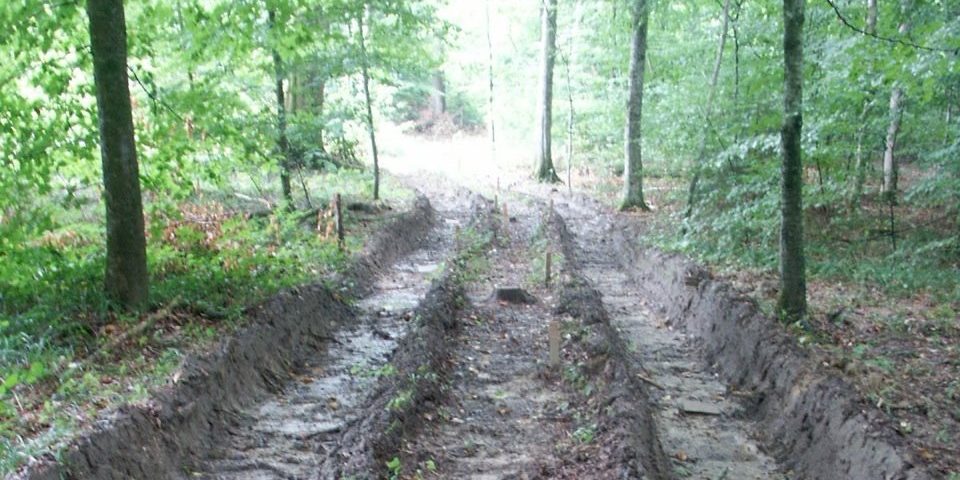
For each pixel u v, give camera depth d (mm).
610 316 13078
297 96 19094
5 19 9328
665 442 8148
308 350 10414
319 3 15641
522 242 18688
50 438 5902
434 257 17578
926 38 9867
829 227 16016
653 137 21094
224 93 11938
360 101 19469
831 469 6996
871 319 10500
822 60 13062
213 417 7719
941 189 13828
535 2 36094
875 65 10242
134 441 6422
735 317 10445
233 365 8531
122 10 9109
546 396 8812
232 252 11820
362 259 14734
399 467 6707
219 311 9727
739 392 9312
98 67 9023
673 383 9922
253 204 17094
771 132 15172
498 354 10312
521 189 28516
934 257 13727
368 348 10766
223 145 11898
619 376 8430
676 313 12703
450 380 9227
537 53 37188
